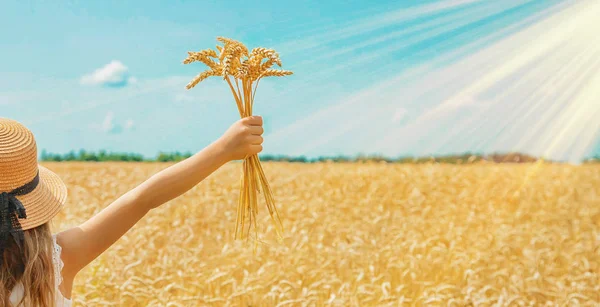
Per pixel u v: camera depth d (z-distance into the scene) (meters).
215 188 12.60
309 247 6.95
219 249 7.28
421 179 14.98
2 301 1.87
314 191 12.73
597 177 17.92
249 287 4.75
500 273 5.62
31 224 1.91
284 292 4.74
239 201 2.67
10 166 1.88
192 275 5.46
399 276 5.80
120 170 18.98
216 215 9.34
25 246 1.89
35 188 1.98
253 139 2.21
